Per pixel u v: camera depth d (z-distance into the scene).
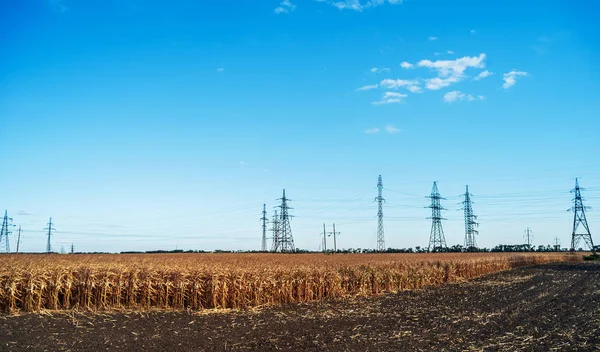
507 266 65.06
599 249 112.31
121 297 23.03
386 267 35.34
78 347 13.82
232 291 24.09
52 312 20.59
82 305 22.22
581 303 25.20
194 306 23.52
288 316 20.78
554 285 36.97
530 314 21.22
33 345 13.98
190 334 16.12
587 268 62.19
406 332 16.59
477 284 39.47
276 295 26.19
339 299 28.44
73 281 22.27
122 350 13.51
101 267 23.59
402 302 26.52
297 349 13.88
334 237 95.62
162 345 14.24
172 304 23.55
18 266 22.67
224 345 14.35
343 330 17.05
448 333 16.52
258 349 13.87
